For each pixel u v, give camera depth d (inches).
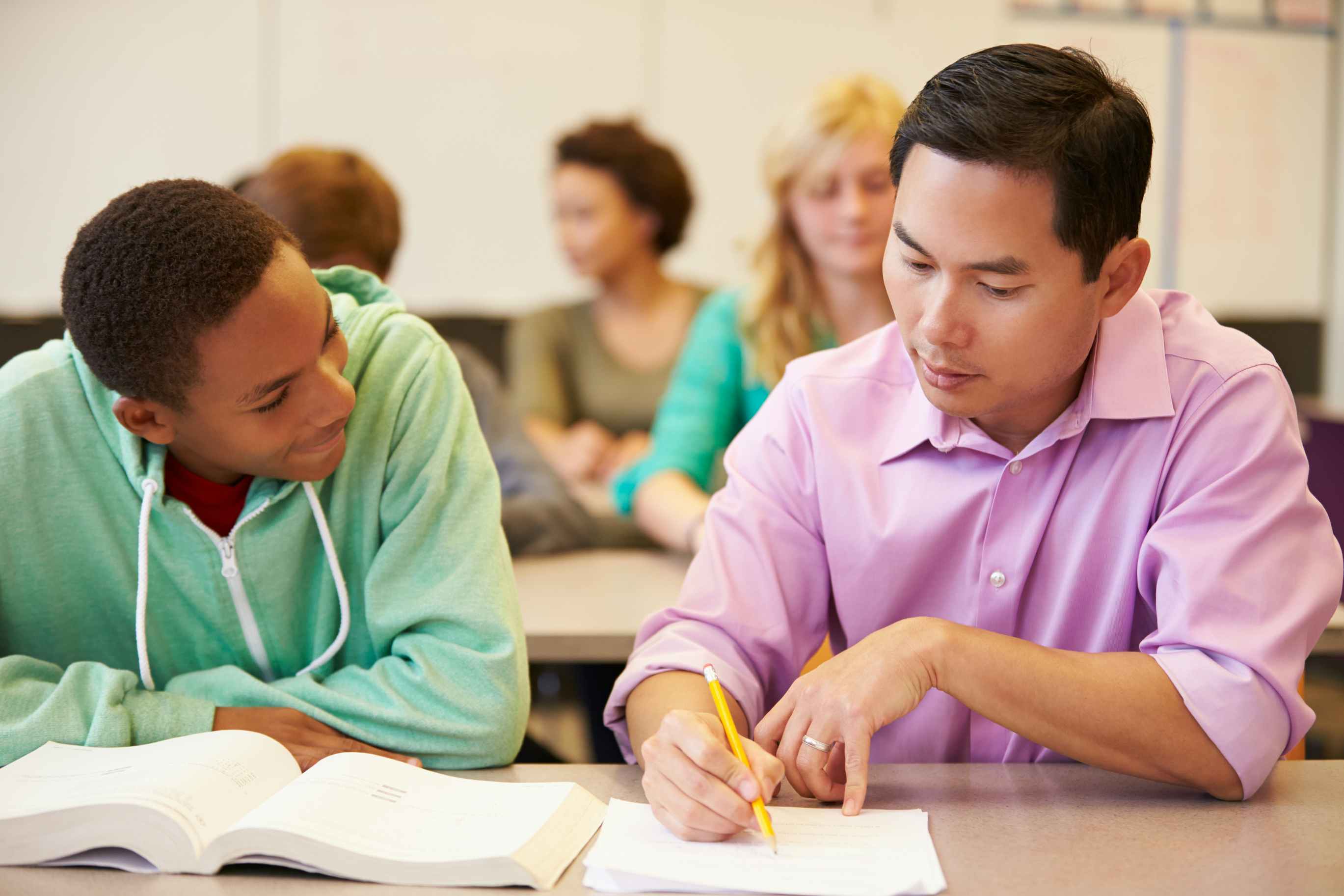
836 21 148.8
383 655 41.8
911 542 41.3
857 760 33.7
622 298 132.9
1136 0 150.2
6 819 30.8
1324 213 155.8
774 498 43.0
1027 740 41.3
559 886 29.6
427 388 42.6
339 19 141.8
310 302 35.5
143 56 138.5
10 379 39.6
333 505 41.2
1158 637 36.4
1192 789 36.1
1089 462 39.6
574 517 84.0
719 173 149.6
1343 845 31.6
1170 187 152.6
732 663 40.1
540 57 145.5
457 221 146.3
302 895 29.0
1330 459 101.9
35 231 138.3
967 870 30.0
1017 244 31.9
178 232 34.0
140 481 38.8
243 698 39.4
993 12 150.2
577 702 129.3
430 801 33.1
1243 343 38.7
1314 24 152.9
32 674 38.7
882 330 44.4
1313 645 36.4
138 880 30.0
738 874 29.4
